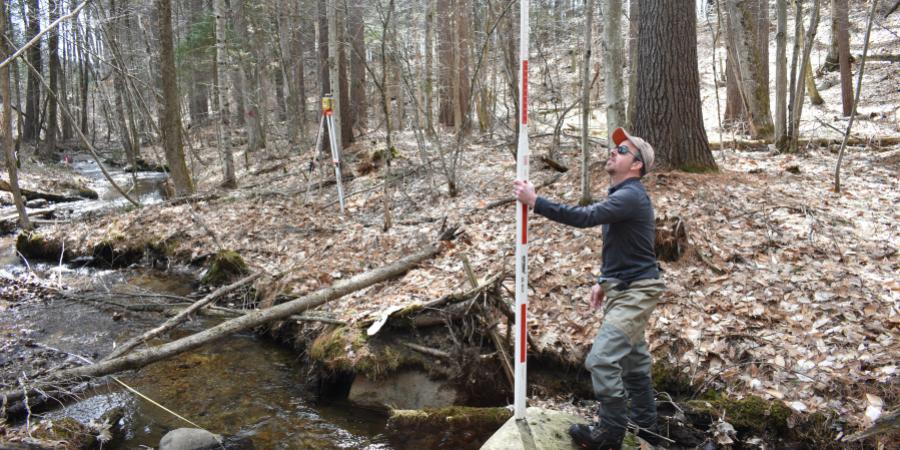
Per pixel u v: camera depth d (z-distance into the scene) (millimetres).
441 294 6000
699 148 8109
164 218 10352
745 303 5133
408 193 10430
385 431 4684
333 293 6188
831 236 6055
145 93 25172
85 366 5207
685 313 5102
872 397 3969
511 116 15883
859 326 4660
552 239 6820
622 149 3389
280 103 25688
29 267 9266
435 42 19516
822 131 12312
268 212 10289
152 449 4457
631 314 3305
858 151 10062
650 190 7402
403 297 6098
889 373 4113
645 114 8148
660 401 4367
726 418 4105
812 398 4102
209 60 21734
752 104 12836
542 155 9852
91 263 9641
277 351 6184
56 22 4801
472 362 5070
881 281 5195
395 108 22141
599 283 3482
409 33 18141
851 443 3750
